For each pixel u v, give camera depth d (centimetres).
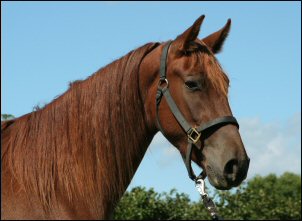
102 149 387
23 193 363
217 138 385
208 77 393
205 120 389
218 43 443
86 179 380
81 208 375
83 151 383
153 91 405
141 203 1211
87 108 390
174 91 399
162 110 402
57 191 372
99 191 384
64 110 390
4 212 355
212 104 391
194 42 411
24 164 372
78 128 386
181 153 406
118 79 399
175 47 407
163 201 1238
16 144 379
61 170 375
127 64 406
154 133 418
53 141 381
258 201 1338
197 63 397
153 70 406
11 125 395
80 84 401
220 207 1280
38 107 403
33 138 381
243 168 376
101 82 397
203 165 396
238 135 387
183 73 396
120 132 393
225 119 387
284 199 1445
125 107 397
